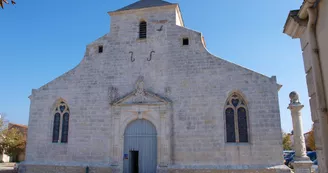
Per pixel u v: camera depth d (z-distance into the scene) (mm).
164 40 20422
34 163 19781
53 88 21062
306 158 14156
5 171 23531
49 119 20516
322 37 4969
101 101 20125
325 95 4926
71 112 20312
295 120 14844
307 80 5824
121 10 21766
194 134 18156
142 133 19250
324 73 4938
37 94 21156
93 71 20906
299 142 14492
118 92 20109
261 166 16719
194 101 18672
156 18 21094
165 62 19922
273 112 17297
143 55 20484
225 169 17078
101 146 19297
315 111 5488
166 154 18188
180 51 19875
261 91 17750
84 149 19484
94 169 18844
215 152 17609
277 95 17469
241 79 18250
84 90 20594
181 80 19266
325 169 4879
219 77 18672
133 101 19578
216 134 17844
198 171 17422
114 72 20578
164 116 18781
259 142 17125
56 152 19828
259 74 18031
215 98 18406
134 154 19812
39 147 20141
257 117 17453
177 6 21172
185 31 20250
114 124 19500
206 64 19125
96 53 21312
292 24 5875
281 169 16328
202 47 19562
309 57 5648
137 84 19797
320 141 5289
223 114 18109
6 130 44688
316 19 5156
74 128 19984
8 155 45500
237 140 17594
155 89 19516
